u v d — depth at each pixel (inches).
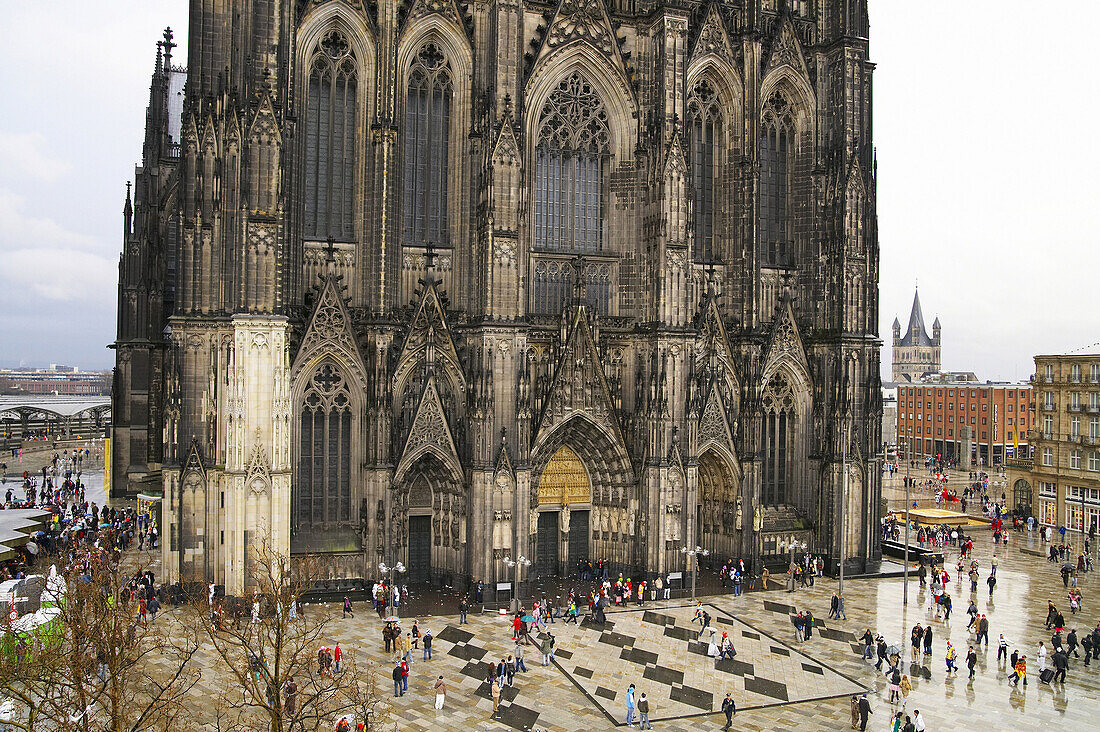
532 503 3137.3
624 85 3314.5
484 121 3048.7
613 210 3368.6
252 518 2598.4
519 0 3053.6
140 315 4178.2
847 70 3513.8
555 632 2650.1
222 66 2748.5
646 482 3171.8
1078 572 3705.7
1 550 2839.6
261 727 1542.8
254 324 2608.3
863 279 3499.0
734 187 3484.3
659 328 3166.8
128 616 1688.0
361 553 2901.1
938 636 2696.9
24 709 1707.7
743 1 3506.4
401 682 2068.2
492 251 2979.8
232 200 2637.8
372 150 2957.7
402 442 2952.8
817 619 2849.4
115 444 4215.1
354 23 2960.1
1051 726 1988.2
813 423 3570.4
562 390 3152.1
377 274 2942.9
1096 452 4798.2
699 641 2586.1
